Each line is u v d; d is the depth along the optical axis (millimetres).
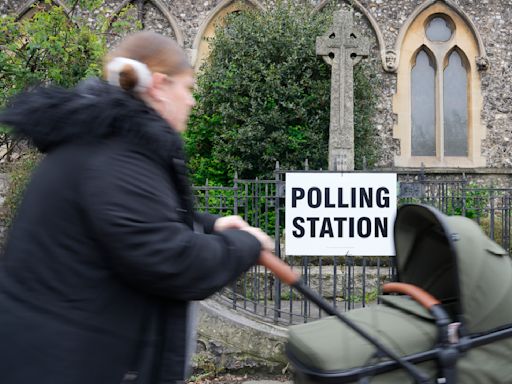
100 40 8766
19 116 1550
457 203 6727
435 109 11820
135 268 1443
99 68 6801
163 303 1559
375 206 4875
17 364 1418
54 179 1518
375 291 6520
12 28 6797
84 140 1539
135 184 1479
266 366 4684
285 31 9914
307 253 4859
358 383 1847
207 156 10273
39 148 1615
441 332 1978
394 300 2223
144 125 1520
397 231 2414
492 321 2053
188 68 1828
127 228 1431
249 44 10031
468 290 2029
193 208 1676
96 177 1466
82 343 1427
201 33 11539
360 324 2014
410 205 2289
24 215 1535
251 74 9742
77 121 1512
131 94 1630
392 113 11531
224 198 5781
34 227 1500
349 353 1873
